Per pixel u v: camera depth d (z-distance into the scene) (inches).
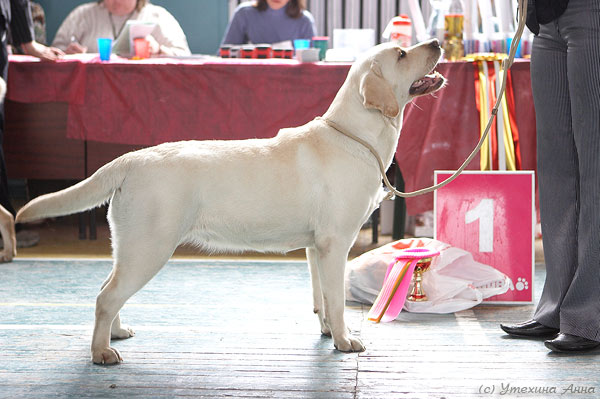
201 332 125.0
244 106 193.6
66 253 191.8
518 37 117.1
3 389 99.3
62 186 251.3
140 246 106.5
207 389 99.7
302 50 195.6
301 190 111.8
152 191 106.7
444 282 141.4
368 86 111.7
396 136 119.6
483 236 148.3
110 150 202.5
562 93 118.1
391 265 137.8
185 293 151.3
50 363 109.5
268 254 192.2
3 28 187.3
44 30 286.5
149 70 193.6
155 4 324.5
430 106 185.9
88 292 152.0
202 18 325.7
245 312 137.4
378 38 319.9
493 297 145.6
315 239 114.3
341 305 114.8
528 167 186.1
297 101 192.9
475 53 198.2
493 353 114.3
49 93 195.6
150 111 195.0
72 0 319.9
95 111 195.6
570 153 118.9
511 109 185.0
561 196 120.2
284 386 100.7
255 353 114.3
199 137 195.3
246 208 111.3
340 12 319.0
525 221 147.1
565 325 116.0
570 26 113.3
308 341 120.3
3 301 144.8
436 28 198.5
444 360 111.0
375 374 105.2
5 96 195.3
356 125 115.3
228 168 110.8
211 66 192.7
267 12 263.6
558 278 120.3
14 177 203.9
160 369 107.2
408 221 218.2
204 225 112.7
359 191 113.5
